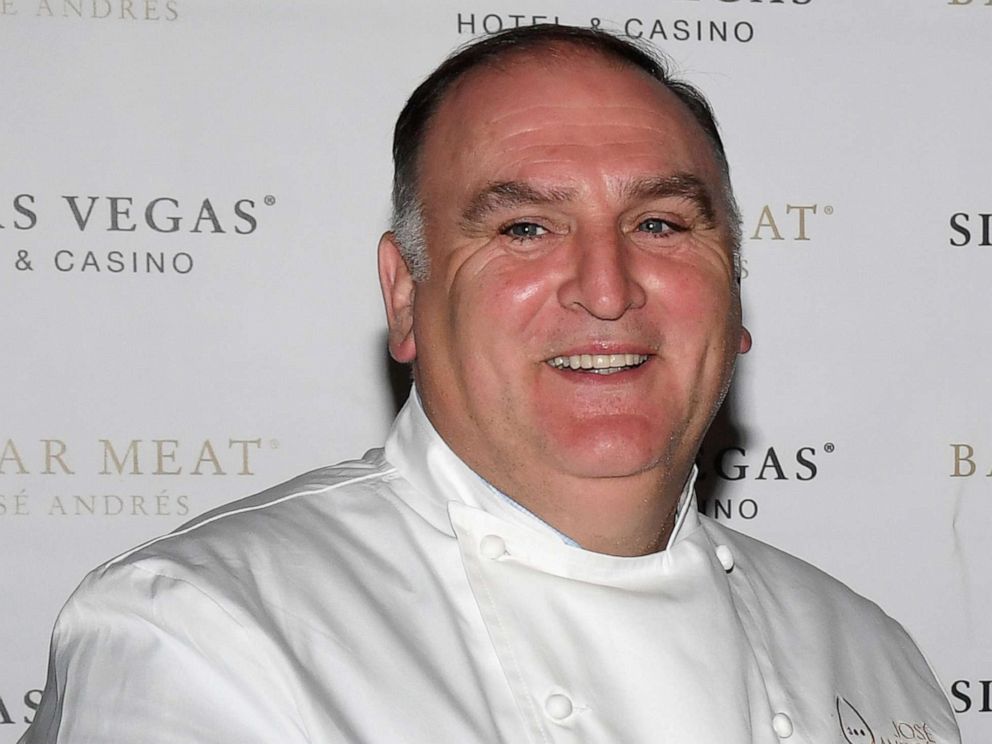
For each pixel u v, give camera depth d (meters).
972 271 2.70
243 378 2.55
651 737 1.49
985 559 2.68
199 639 1.37
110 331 2.52
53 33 2.53
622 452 1.52
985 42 2.71
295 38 2.58
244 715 1.34
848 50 2.70
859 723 1.71
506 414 1.55
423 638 1.48
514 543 1.56
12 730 2.46
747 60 2.68
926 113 2.71
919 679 1.84
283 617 1.42
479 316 1.54
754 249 2.68
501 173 1.54
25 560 2.48
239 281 2.56
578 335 1.51
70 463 2.50
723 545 1.84
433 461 1.63
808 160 2.68
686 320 1.55
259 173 2.56
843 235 2.68
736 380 2.67
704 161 1.61
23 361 2.50
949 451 2.69
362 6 2.60
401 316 1.71
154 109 2.55
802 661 1.73
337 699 1.39
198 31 2.56
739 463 2.66
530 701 1.47
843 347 2.69
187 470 2.53
